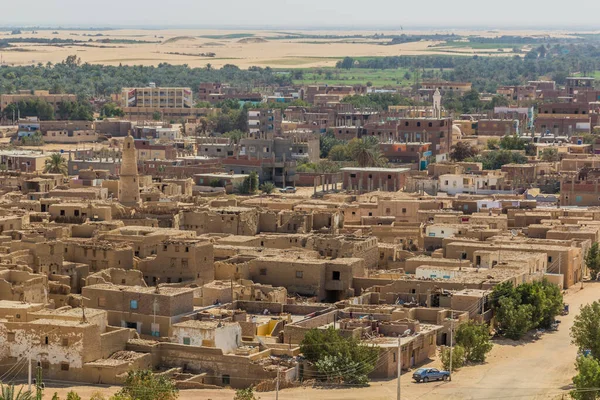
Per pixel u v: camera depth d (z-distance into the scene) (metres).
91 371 199.38
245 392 186.38
